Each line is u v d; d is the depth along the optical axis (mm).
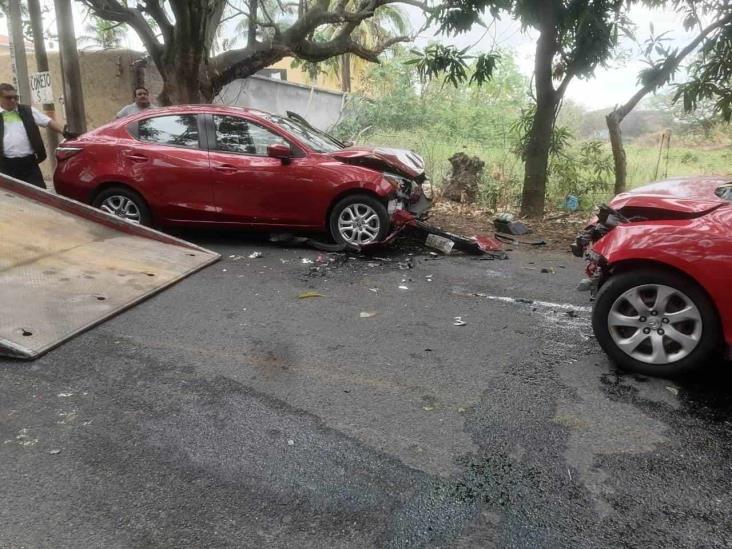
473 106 21312
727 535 2541
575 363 4184
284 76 21156
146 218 7270
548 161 10688
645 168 12547
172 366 3996
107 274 5480
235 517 2594
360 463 2986
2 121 7238
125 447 3072
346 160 7082
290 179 6941
